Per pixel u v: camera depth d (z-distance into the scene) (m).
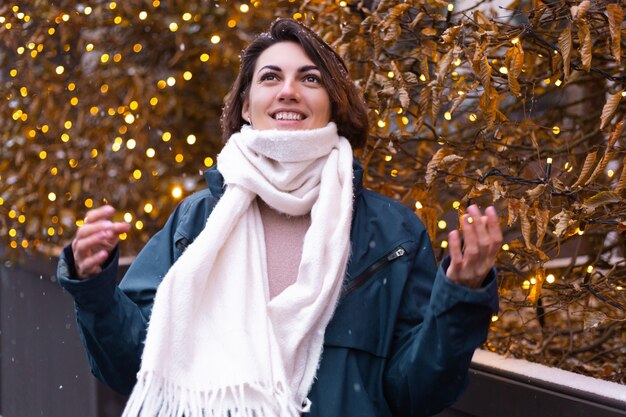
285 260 2.02
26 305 4.73
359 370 1.92
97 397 3.86
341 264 1.93
